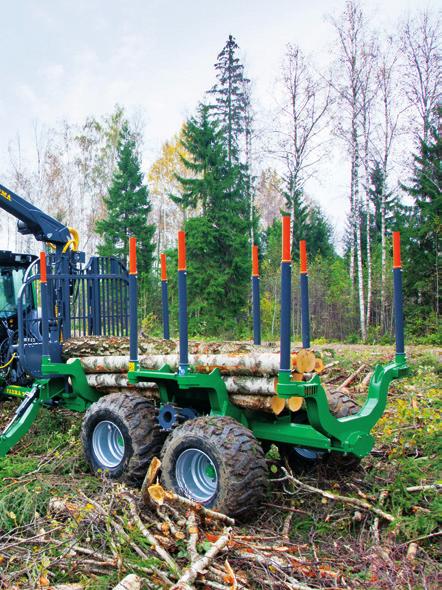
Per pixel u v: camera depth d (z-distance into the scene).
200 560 3.15
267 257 31.55
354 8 24.36
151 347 5.68
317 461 4.77
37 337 6.80
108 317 6.96
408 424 5.89
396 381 8.59
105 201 32.97
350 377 9.09
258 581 3.17
